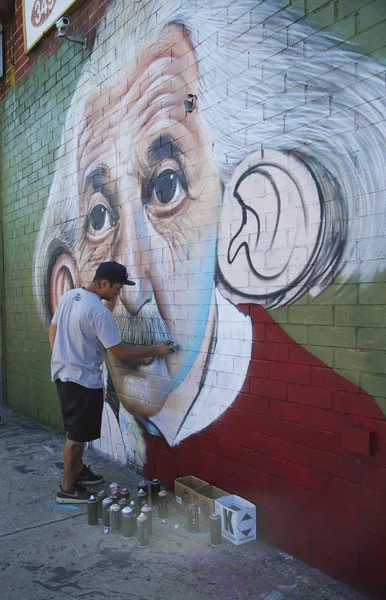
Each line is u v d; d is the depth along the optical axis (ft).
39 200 20.99
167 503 11.64
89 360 12.92
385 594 8.36
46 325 20.68
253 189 10.62
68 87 18.42
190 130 12.41
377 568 8.46
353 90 8.70
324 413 9.25
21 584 9.30
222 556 10.09
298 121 9.66
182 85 12.67
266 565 9.71
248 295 10.78
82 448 13.07
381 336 8.32
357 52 8.63
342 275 8.90
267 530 10.52
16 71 22.76
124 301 15.25
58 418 19.86
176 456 13.19
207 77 11.82
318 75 9.28
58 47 19.08
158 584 9.21
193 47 12.28
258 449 10.65
